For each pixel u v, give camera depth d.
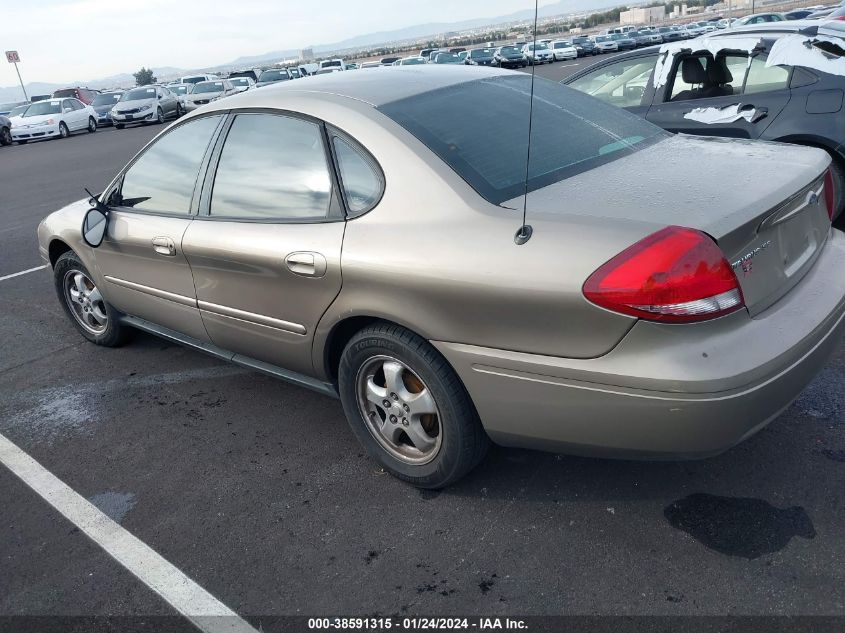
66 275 4.76
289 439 3.50
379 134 2.82
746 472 2.88
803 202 2.59
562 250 2.28
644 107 5.85
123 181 4.04
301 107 3.11
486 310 2.42
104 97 30.84
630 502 2.78
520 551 2.59
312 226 2.94
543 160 2.79
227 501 3.06
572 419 2.38
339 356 3.16
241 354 3.63
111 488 3.25
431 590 2.46
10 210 10.72
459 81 3.30
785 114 5.10
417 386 2.85
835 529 2.53
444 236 2.53
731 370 2.15
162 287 3.81
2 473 3.46
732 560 2.44
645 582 2.39
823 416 3.20
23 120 25.84
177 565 2.71
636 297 2.14
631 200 2.42
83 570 2.73
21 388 4.38
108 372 4.47
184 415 3.84
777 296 2.47
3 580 2.72
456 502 2.89
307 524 2.86
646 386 2.18
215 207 3.42
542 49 43.59
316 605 2.45
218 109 3.51
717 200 2.36
